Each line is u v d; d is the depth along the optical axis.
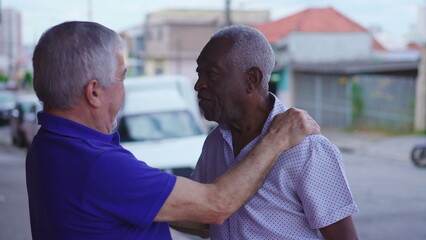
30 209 1.93
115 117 1.87
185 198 1.78
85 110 1.77
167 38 39.22
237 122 2.07
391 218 7.14
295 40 24.62
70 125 1.75
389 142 16.62
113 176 1.70
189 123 8.07
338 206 1.89
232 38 1.98
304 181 1.88
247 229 1.99
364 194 8.89
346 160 13.71
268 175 1.94
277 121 1.94
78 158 1.72
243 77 1.99
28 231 6.51
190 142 7.47
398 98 19.25
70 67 1.70
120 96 1.82
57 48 1.70
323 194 1.88
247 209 1.98
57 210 1.73
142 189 1.73
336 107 21.39
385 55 31.33
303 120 1.91
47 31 1.75
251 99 2.02
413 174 11.23
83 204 1.70
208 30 39.44
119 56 1.79
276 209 1.95
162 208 1.76
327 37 24.77
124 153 1.79
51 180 1.73
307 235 1.97
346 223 1.90
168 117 8.11
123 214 1.72
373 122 20.12
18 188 9.72
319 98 22.06
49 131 1.78
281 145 1.88
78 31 1.71
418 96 18.27
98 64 1.72
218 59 1.97
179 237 6.18
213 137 2.26
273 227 1.96
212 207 1.81
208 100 2.03
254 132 2.07
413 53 34.31
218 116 2.03
